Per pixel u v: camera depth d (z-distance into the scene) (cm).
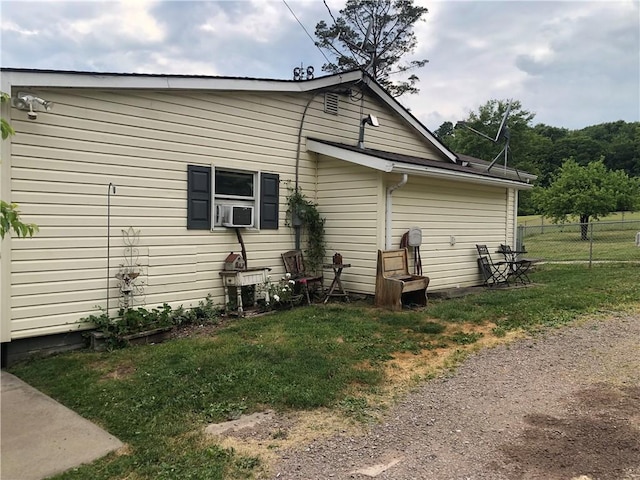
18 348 482
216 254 681
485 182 880
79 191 524
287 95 778
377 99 943
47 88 492
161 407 341
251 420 321
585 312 644
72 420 324
